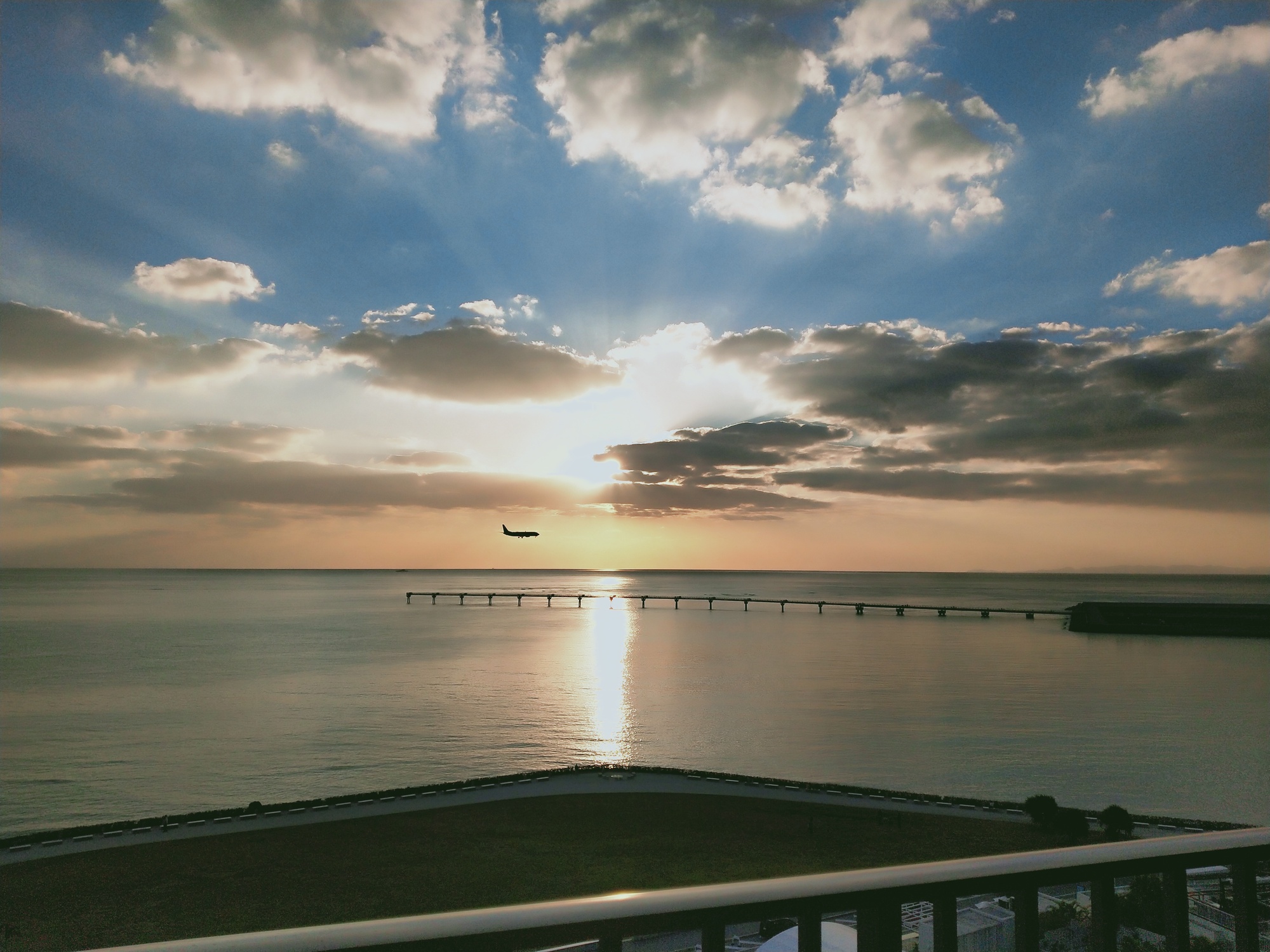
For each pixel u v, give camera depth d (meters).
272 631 195.12
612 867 38.88
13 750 70.31
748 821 46.81
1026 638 188.25
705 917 3.19
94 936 31.28
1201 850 3.98
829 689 109.50
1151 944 7.43
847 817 47.59
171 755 68.56
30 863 39.28
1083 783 62.06
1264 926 5.23
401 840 42.91
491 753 70.06
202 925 32.28
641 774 58.16
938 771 65.25
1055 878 3.70
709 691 106.62
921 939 7.40
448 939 2.89
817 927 3.35
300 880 37.06
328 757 68.19
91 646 158.50
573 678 117.56
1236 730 82.00
